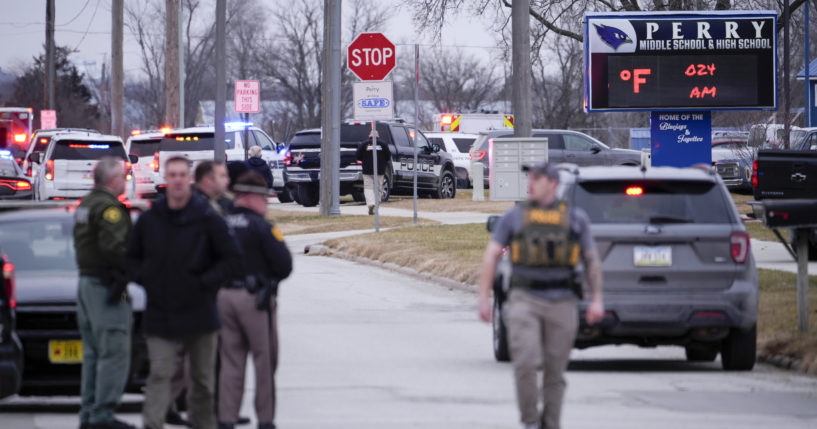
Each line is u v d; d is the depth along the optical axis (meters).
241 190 30.02
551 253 27.58
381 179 115.00
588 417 32.62
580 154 130.00
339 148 114.75
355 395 36.12
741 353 40.75
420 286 69.00
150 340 27.97
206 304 27.98
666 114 87.94
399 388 37.38
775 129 135.88
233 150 124.00
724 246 38.94
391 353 44.94
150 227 27.83
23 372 33.41
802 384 38.62
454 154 172.50
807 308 44.94
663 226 38.72
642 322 38.47
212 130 123.50
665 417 32.62
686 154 87.81
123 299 29.98
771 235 87.25
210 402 28.84
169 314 27.75
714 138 142.25
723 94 86.69
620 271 38.56
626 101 86.75
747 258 39.12
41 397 38.34
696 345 41.34
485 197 138.50
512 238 27.98
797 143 125.25
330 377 39.44
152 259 27.70
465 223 100.94
